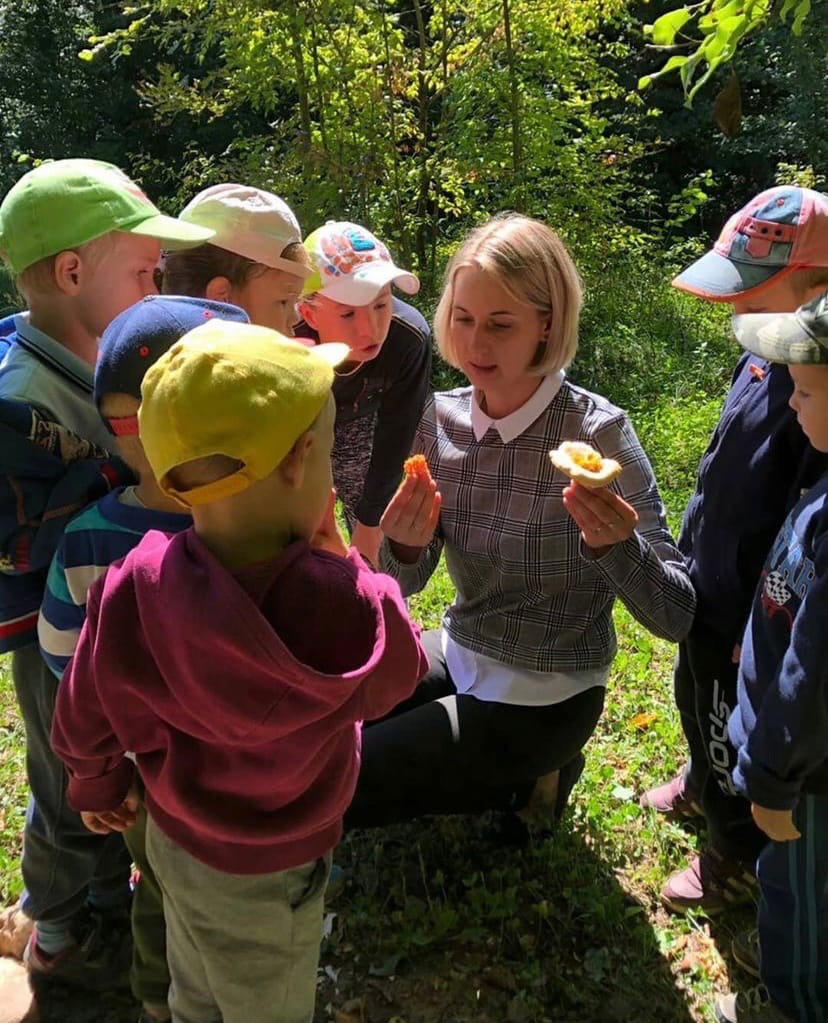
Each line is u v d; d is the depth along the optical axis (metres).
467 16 8.14
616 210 9.13
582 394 2.29
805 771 1.70
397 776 2.33
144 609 1.39
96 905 2.23
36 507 1.70
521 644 2.38
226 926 1.61
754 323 1.75
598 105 12.78
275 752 1.45
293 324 2.39
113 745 1.56
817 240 2.13
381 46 8.07
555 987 2.16
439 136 8.34
